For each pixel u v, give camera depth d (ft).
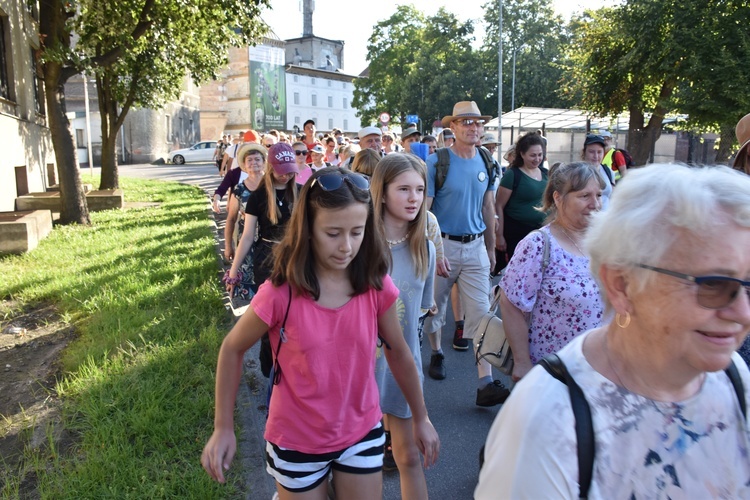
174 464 10.46
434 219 13.05
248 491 9.95
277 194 14.67
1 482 10.21
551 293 9.20
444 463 12.02
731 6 65.46
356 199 6.72
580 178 9.09
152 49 51.26
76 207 39.88
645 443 4.04
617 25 72.90
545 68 158.61
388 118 74.64
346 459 7.17
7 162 42.57
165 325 17.65
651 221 3.88
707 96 66.23
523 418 4.06
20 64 47.55
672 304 3.84
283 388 7.09
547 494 3.89
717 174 3.92
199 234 34.35
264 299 6.89
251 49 207.62
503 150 87.81
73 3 37.09
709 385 4.28
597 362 4.27
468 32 174.81
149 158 139.13
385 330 7.61
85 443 11.15
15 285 22.77
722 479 4.13
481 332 10.54
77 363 14.98
